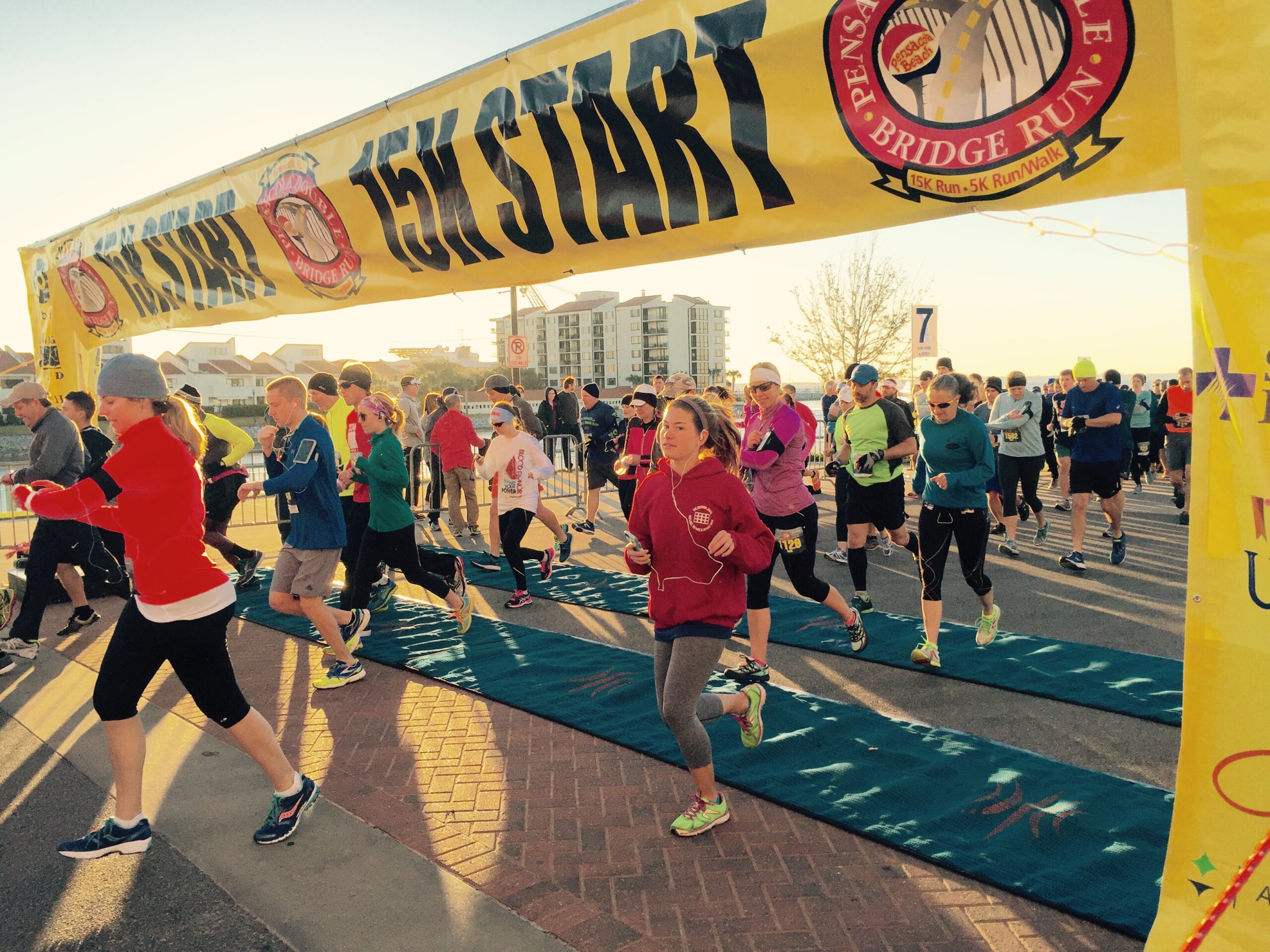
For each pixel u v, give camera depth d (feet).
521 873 10.36
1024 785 12.21
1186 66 6.74
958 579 25.94
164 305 22.17
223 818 11.82
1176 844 7.14
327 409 18.35
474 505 36.04
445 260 14.96
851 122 9.73
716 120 10.85
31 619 19.53
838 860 10.58
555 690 16.85
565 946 8.89
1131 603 22.52
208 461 25.11
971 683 16.67
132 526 10.25
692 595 10.79
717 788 12.44
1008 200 8.81
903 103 9.30
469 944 8.95
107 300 23.98
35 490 10.87
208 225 19.48
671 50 11.16
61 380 26.61
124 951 9.06
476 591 26.03
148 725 15.11
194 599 10.45
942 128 9.06
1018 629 20.44
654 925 9.36
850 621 18.42
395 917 9.46
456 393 35.81
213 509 25.29
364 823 11.66
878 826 11.17
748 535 10.71
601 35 12.05
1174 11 6.80
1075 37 8.16
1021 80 8.53
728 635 10.95
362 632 18.42
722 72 10.66
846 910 9.53
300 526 16.74
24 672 18.53
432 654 19.40
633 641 20.54
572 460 49.37
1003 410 29.27
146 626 10.65
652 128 11.57
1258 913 6.69
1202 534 6.91
